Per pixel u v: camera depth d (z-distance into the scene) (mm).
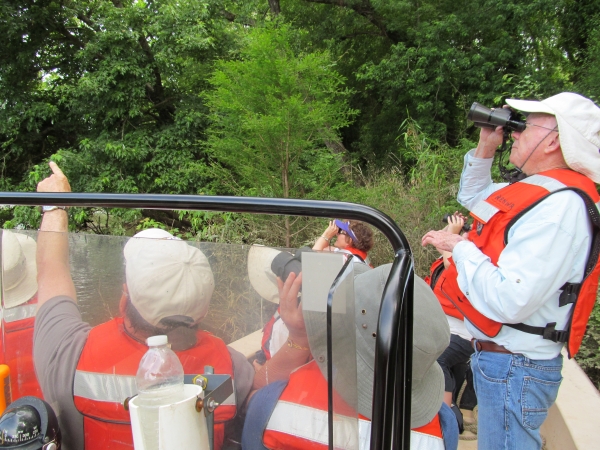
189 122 8992
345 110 6863
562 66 10664
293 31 7539
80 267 1106
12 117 9148
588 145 1559
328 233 2947
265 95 5336
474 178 2246
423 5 11172
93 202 1169
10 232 1159
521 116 1827
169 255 1006
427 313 1267
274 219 5105
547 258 1402
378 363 840
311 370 961
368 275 1241
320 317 922
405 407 938
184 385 931
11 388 1202
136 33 8883
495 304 1467
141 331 1049
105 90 8727
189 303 1008
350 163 6746
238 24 10461
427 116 10234
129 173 9062
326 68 5801
